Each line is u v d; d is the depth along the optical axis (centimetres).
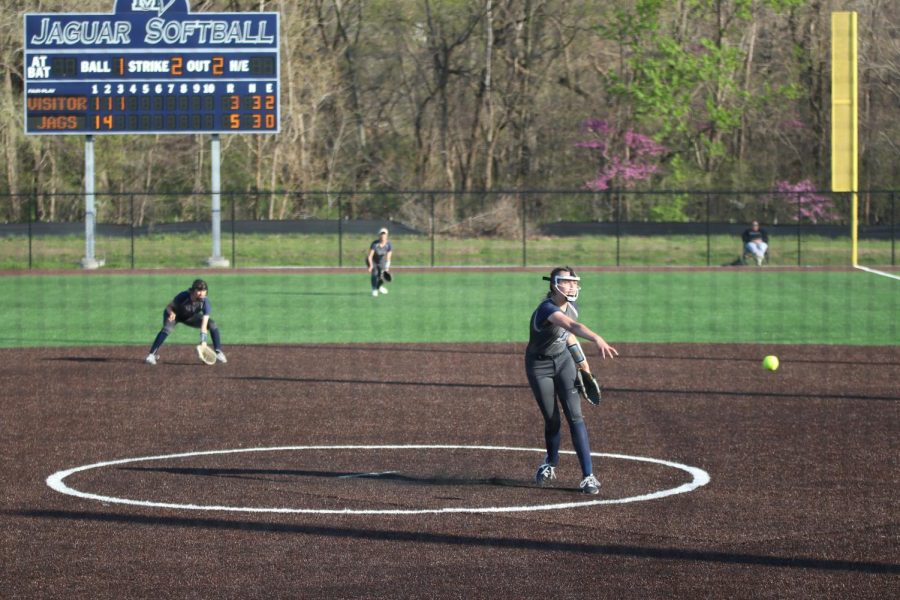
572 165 17200
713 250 12738
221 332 6588
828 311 7744
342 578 2142
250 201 15962
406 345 5956
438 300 8525
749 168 16550
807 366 5144
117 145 15225
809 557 2264
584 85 17362
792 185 16312
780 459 3191
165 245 12644
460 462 3178
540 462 3178
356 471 3061
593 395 2823
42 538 2408
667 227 12962
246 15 10806
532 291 9256
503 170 17625
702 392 4409
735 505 2675
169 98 10894
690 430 3631
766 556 2270
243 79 10881
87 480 2944
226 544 2364
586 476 2808
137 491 2823
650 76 15025
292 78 15925
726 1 15962
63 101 10862
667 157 16850
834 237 12900
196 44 10825
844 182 10688
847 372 4956
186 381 4716
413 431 3647
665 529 2470
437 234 13338
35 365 5197
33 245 12519
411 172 17675
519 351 5706
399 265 12000
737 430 3628
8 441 3469
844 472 3027
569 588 2080
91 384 4631
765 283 9975
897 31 16525
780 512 2609
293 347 5872
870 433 3569
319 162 16925
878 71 16200
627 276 10825
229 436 3559
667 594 2044
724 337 6366
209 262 11719
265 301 8438
